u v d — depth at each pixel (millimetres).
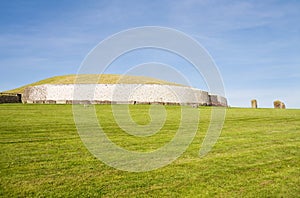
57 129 19719
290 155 14742
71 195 9359
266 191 10148
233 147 16328
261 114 31984
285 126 24047
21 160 12570
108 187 10148
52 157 13250
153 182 10750
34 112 28078
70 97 42156
